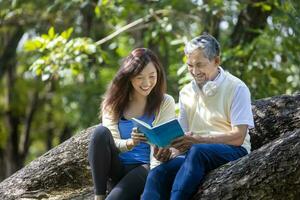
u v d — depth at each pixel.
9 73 21.41
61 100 20.78
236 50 10.35
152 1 12.41
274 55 10.71
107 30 15.26
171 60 12.88
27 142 21.91
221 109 5.79
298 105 6.78
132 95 6.12
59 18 14.23
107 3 11.74
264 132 6.71
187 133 5.65
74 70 10.78
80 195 6.93
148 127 5.40
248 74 10.41
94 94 17.38
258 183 5.25
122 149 5.85
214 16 11.23
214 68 5.81
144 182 5.84
